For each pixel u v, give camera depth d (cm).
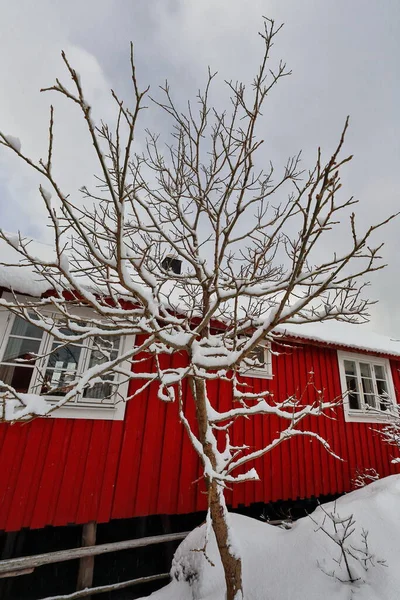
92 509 420
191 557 362
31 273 397
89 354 466
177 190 345
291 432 261
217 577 323
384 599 254
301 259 176
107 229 274
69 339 226
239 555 276
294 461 622
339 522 312
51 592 462
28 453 406
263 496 565
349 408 736
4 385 195
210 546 354
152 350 313
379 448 744
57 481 411
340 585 277
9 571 367
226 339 357
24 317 221
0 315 425
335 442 686
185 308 473
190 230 338
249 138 233
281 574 304
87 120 150
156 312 229
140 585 477
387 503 392
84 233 195
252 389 611
